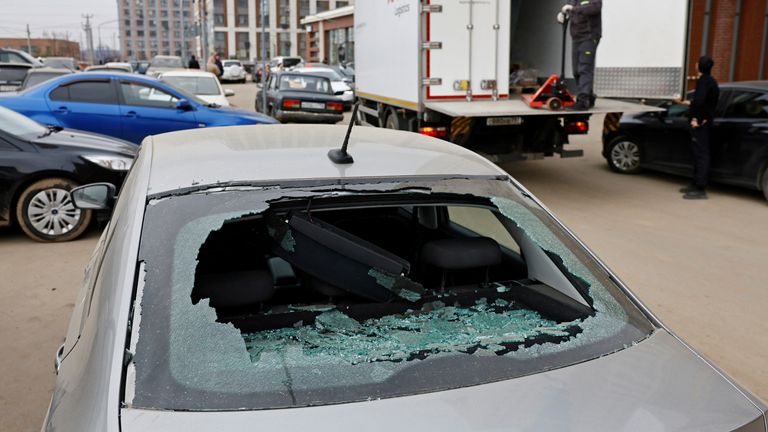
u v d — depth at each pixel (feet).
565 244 8.14
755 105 27.45
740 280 17.92
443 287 8.23
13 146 20.97
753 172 27.35
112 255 6.66
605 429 4.96
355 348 6.21
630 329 6.61
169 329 5.74
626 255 20.12
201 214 6.84
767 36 61.52
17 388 11.82
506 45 28.07
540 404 5.18
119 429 4.74
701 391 5.58
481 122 27.63
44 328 14.51
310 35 148.97
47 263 19.21
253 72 151.33
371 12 36.32
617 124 33.58
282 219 7.71
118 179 21.88
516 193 8.46
